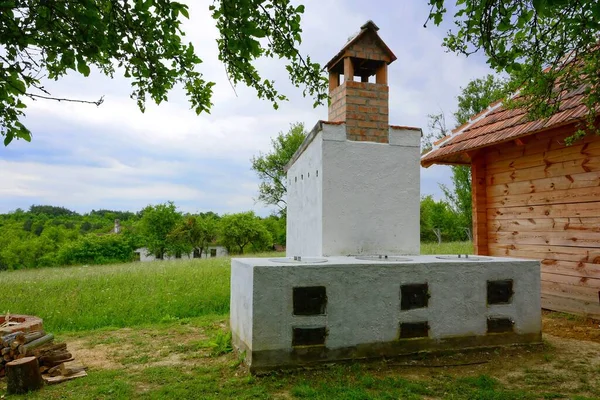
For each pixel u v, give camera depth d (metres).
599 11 3.40
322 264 4.93
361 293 5.00
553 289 7.66
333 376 4.56
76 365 5.19
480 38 4.21
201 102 4.42
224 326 7.39
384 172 6.97
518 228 8.44
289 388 4.29
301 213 7.78
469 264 5.43
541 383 4.34
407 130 7.18
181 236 44.56
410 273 5.20
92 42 3.29
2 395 4.38
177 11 3.50
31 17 3.00
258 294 4.66
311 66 4.30
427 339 5.20
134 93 4.15
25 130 3.37
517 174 8.48
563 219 7.46
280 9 3.79
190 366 5.20
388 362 4.96
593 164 6.91
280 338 4.71
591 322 6.77
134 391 4.36
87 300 9.20
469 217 20.84
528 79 5.61
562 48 4.70
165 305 8.93
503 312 5.52
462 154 10.00
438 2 3.68
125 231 48.38
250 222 46.44
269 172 40.91
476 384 4.31
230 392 4.18
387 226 6.90
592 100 5.05
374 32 7.20
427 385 4.30
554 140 7.64
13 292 10.27
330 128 6.75
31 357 4.64
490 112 9.95
